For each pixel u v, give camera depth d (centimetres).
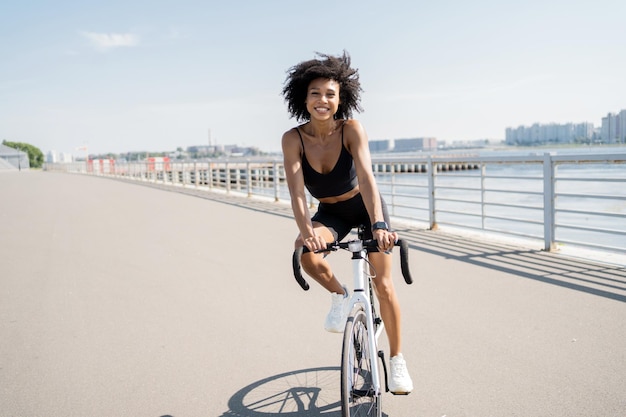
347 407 260
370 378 294
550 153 729
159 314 545
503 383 362
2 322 532
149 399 363
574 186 1878
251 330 490
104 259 819
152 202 1738
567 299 528
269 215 1309
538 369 380
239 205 1579
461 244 824
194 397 364
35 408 355
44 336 491
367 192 309
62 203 1748
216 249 873
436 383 366
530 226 1293
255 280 669
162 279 687
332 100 316
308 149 325
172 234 1038
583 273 618
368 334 284
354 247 282
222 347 451
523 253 738
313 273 336
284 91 339
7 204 1744
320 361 417
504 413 324
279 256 809
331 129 323
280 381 384
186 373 402
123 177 4234
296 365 410
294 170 322
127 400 363
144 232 1073
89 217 1345
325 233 331
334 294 354
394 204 1105
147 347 457
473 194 1931
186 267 750
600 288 557
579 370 375
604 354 398
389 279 326
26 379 401
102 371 411
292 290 620
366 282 336
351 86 332
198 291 626
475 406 334
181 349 450
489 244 817
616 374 366
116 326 512
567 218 1371
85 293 630
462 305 528
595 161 659
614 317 473
